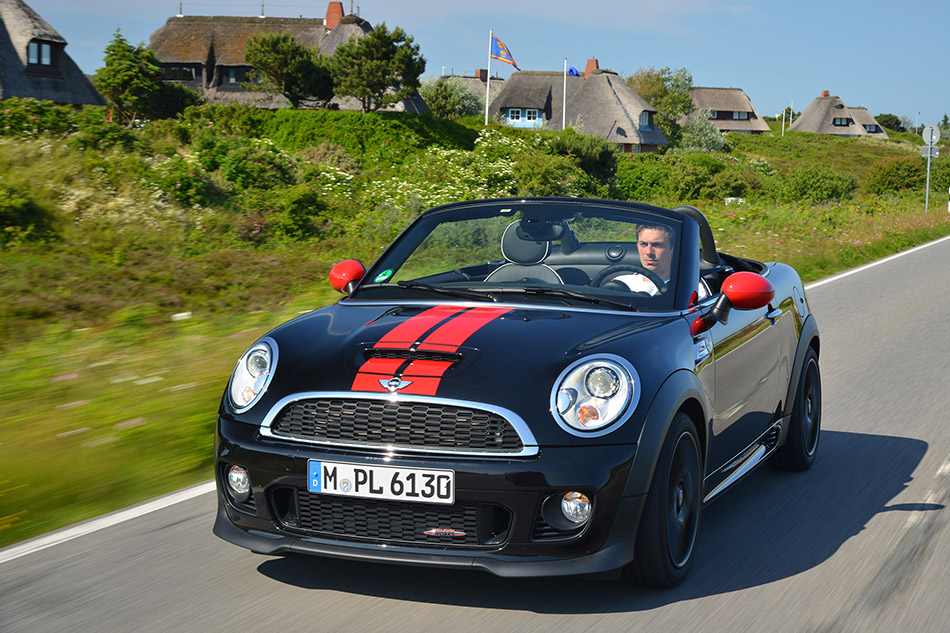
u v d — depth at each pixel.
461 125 55.09
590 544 2.93
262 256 15.14
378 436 2.99
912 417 6.15
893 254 19.53
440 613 3.05
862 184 59.88
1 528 3.95
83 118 21.67
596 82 88.00
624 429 2.97
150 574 3.40
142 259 14.07
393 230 19.02
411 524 3.00
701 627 2.97
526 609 3.09
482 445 2.93
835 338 9.38
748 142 112.44
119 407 5.70
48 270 12.16
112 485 4.52
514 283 3.87
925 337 9.38
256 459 3.11
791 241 18.16
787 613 3.10
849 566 3.54
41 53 50.03
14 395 5.95
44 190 16.81
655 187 53.00
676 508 3.27
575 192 37.94
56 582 3.33
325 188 22.47
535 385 2.99
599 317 3.51
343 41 75.38
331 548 3.05
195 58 76.75
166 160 20.81
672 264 3.85
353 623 2.97
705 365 3.53
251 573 3.41
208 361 6.86
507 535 2.93
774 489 4.63
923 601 3.21
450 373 3.03
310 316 3.72
